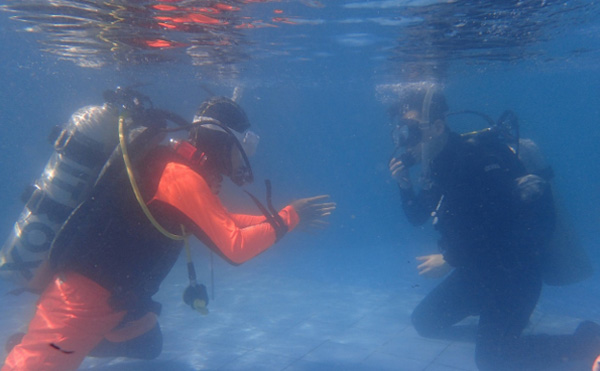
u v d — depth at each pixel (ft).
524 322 16.65
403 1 24.47
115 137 13.53
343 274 37.76
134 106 12.12
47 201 14.10
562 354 16.35
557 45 40.32
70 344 11.85
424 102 16.47
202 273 36.65
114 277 11.53
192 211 10.09
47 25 28.84
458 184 16.16
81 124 13.88
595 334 16.60
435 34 32.14
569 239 17.88
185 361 18.53
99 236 11.16
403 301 28.78
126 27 28.32
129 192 10.82
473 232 16.46
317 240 57.62
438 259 20.66
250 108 158.81
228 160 11.02
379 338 21.48
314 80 70.13
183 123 11.10
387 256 49.21
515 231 15.62
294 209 12.13
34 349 11.68
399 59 43.70
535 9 25.63
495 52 40.29
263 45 36.35
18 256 14.34
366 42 35.86
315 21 28.73
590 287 33.40
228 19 27.07
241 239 10.55
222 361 18.62
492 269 16.65
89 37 31.86
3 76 74.43
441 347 20.21
